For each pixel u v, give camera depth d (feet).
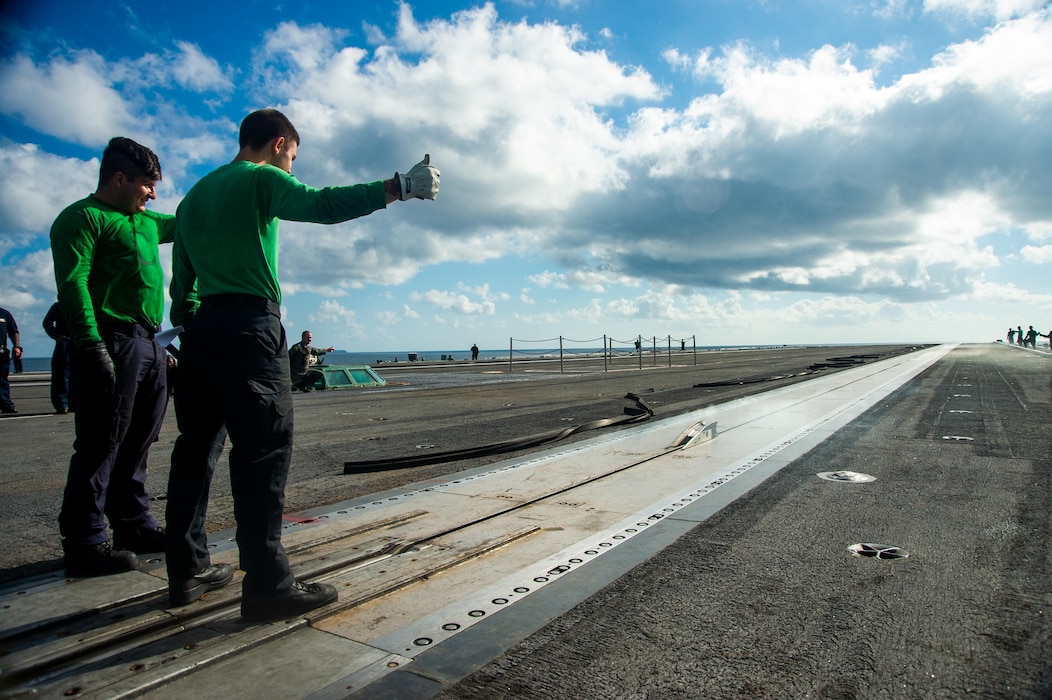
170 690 5.75
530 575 8.62
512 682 5.88
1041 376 46.80
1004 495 12.76
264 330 6.93
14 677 5.76
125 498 9.43
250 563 7.00
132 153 8.86
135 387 8.93
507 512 11.78
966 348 143.23
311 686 5.82
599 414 28.76
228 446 21.93
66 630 6.73
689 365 91.97
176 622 7.07
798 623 7.06
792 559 9.14
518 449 19.22
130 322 8.93
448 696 5.65
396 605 7.65
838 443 19.21
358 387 50.83
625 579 8.43
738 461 16.52
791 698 5.57
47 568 9.32
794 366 80.64
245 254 6.92
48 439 23.47
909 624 7.00
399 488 14.03
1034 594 7.76
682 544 9.87
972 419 24.12
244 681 5.91
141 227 9.14
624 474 15.10
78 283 8.23
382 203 6.72
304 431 24.62
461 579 8.50
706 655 6.37
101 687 5.67
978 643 6.53
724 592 7.96
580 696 5.65
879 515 11.39
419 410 32.27
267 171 6.97
